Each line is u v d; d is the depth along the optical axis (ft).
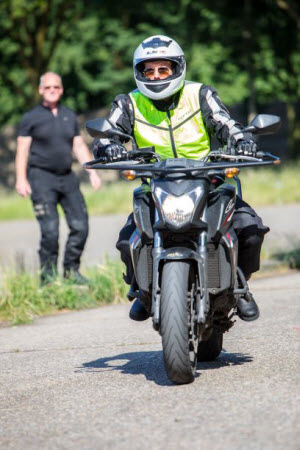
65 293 85.20
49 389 50.39
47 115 91.66
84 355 60.64
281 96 339.36
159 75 51.19
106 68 353.72
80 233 91.86
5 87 339.57
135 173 48.55
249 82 309.01
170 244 48.52
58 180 91.71
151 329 70.08
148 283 48.42
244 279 50.57
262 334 63.10
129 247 49.24
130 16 351.87
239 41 299.58
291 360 52.90
